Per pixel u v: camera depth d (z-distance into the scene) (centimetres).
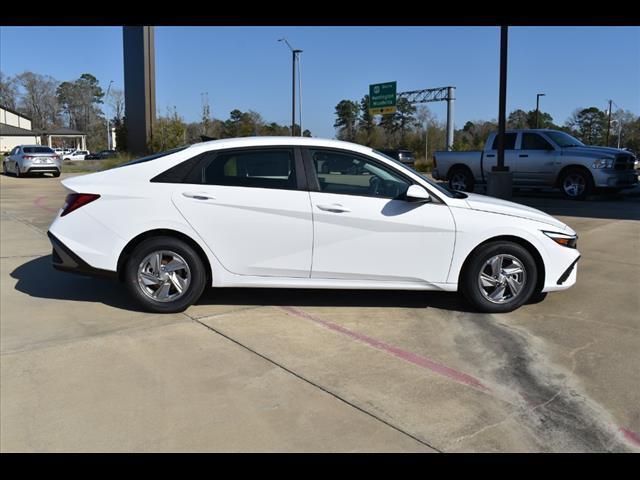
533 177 1498
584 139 8756
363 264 502
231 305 533
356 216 493
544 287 521
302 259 499
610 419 327
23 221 1038
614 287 616
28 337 442
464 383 371
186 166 500
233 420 319
